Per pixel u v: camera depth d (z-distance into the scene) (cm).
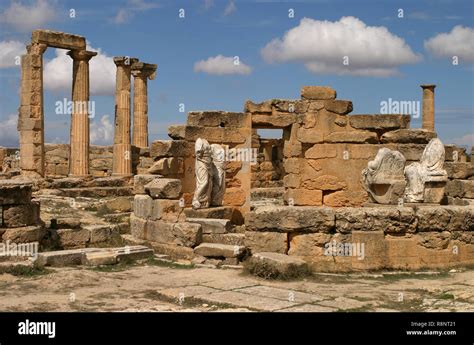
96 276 1509
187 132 2520
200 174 2277
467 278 1562
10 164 4772
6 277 1485
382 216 1655
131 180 3966
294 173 2714
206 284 1439
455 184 2622
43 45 3475
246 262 1622
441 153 2084
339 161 2705
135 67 4703
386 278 1559
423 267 1670
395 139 2666
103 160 4628
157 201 1934
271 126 2744
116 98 4162
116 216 2498
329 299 1291
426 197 2066
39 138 3456
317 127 2709
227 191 2602
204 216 2233
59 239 1866
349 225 1650
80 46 3694
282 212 1655
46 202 2761
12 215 1728
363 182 2209
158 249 1892
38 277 1505
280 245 1658
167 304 1240
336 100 2714
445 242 1692
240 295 1311
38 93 3453
